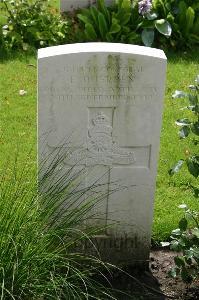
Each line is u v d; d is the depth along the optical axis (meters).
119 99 2.31
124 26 4.18
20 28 4.18
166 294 2.41
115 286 2.44
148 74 2.29
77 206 2.41
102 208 2.45
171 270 2.39
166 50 4.19
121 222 2.48
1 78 3.80
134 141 2.37
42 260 2.12
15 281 2.06
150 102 2.33
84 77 2.27
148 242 2.51
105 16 4.20
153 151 2.39
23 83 3.76
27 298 2.09
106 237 2.48
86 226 2.45
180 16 4.21
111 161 2.40
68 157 2.37
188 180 2.93
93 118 2.33
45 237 2.17
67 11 4.29
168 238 2.62
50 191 2.33
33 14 4.23
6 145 3.14
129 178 2.43
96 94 2.30
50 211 2.23
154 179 2.43
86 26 4.15
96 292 2.29
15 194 2.16
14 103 3.54
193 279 2.45
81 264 2.37
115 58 2.26
